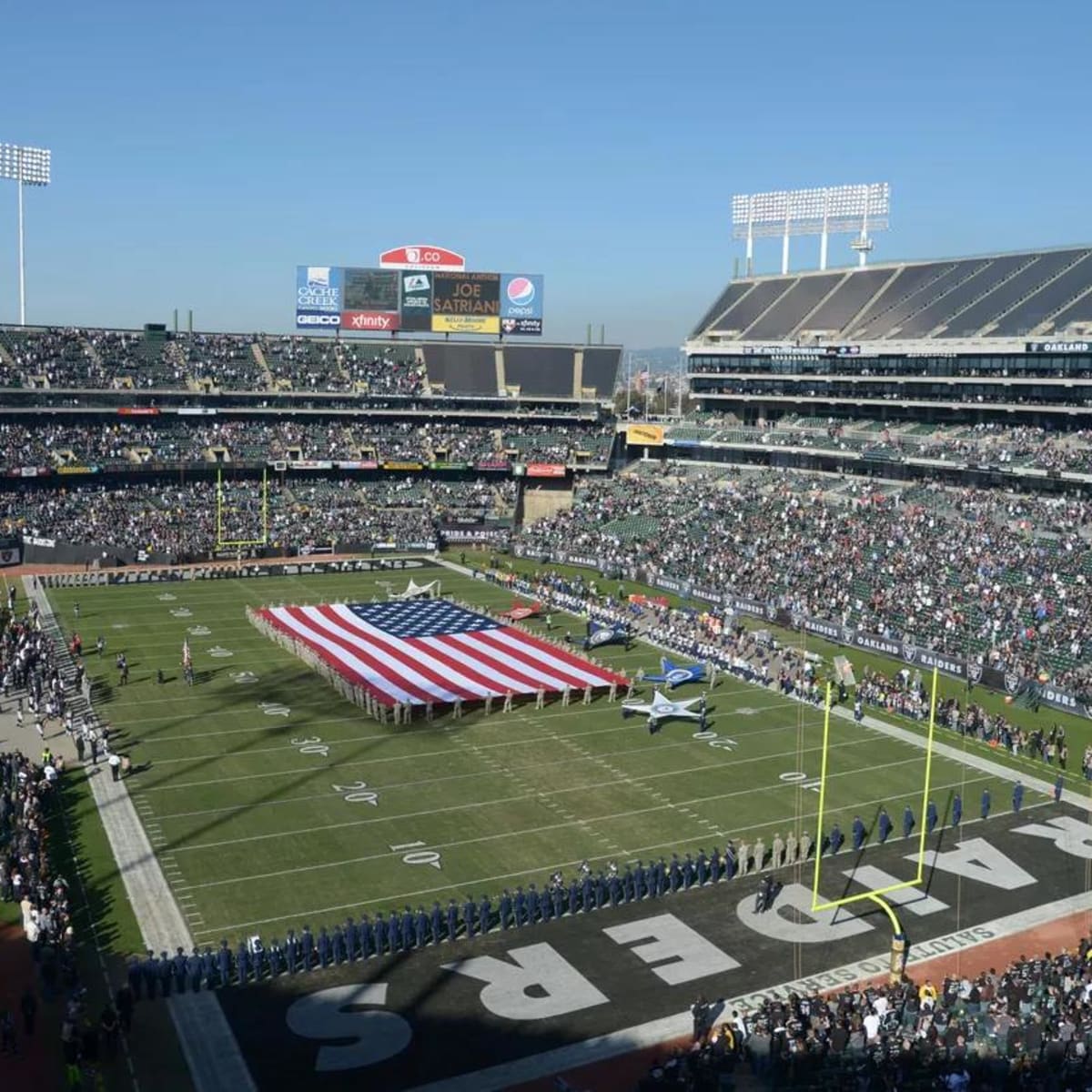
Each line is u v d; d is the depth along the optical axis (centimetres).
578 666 5506
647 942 2933
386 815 3716
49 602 6988
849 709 5069
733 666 5688
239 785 3962
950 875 3375
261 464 9412
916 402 8419
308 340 10694
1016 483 7544
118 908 3025
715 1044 2317
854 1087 2142
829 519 7806
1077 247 8288
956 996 2517
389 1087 2297
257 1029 2494
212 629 6375
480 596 7431
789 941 2956
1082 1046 2183
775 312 9812
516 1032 2508
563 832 3609
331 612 6588
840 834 3569
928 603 6222
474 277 10469
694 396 10088
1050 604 5866
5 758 3828
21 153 9600
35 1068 2302
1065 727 4862
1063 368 7406
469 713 4912
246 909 3036
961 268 8938
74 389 9056
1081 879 3356
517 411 10419
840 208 9988
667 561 7850
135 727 4588
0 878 3011
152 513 8800
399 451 9850
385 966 2784
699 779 4122
